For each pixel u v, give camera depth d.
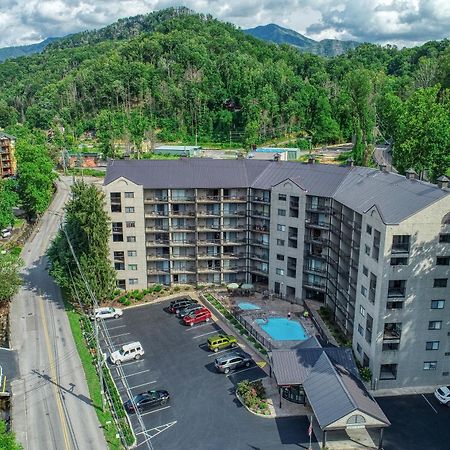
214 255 96.25
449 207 58.50
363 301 66.62
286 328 80.00
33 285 98.81
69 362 71.19
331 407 53.94
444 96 135.75
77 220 85.12
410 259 59.81
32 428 56.84
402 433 55.81
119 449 53.28
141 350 72.69
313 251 87.94
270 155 171.38
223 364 68.06
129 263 94.12
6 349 74.19
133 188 89.56
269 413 59.19
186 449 53.28
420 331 62.56
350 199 75.94
